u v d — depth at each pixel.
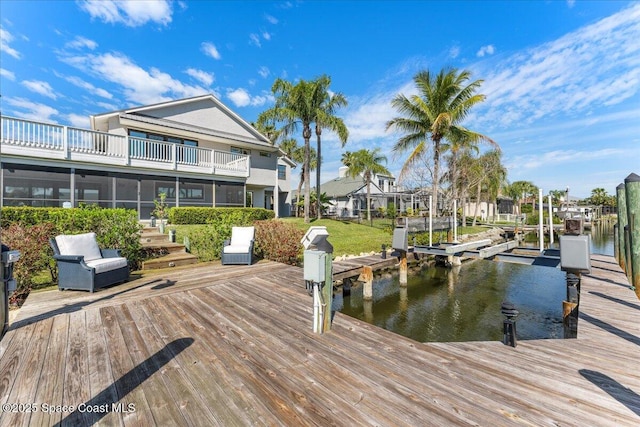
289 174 24.20
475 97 13.61
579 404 2.03
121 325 3.42
